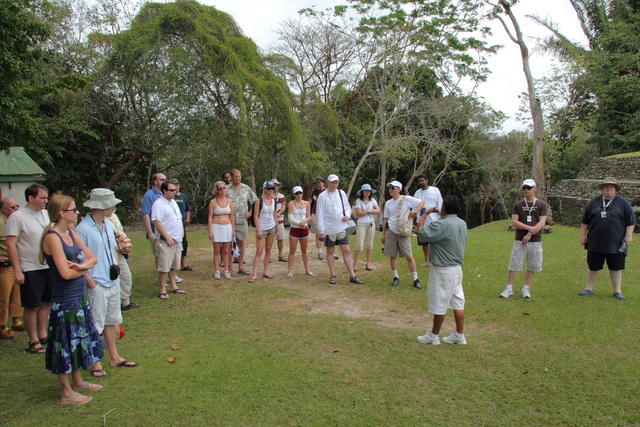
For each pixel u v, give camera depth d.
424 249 9.70
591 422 3.67
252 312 6.71
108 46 19.22
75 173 20.50
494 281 8.33
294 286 8.32
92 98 17.94
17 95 7.41
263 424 3.63
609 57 23.09
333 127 24.55
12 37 7.00
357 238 9.52
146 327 6.04
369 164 28.17
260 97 17.81
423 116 25.34
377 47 23.94
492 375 4.53
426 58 23.53
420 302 7.24
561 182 20.05
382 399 4.05
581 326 5.87
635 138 23.25
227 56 16.91
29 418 3.71
